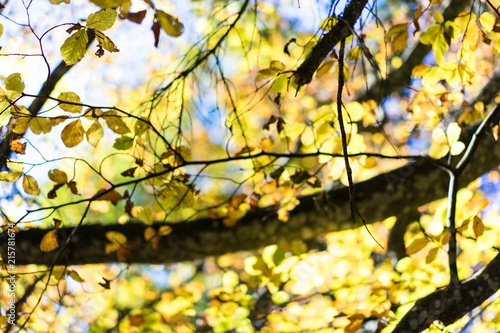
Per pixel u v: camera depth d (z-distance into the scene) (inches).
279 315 126.9
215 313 126.3
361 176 135.7
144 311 129.9
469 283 83.3
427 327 82.4
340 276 130.6
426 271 108.3
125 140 85.2
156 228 107.4
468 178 103.4
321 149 96.6
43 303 145.7
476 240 92.1
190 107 125.1
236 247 108.7
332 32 66.9
